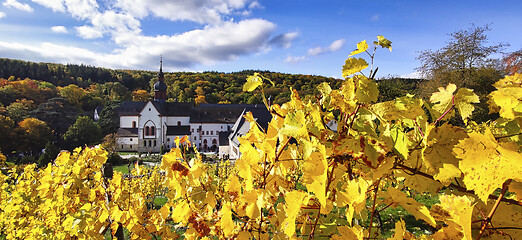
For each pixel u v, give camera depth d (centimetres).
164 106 5912
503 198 63
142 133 5622
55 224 278
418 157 74
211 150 5903
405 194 70
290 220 68
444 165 65
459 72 1981
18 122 5366
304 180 63
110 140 5366
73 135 5366
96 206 222
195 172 134
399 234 69
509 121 73
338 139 75
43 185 282
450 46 2100
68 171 300
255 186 108
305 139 72
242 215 116
